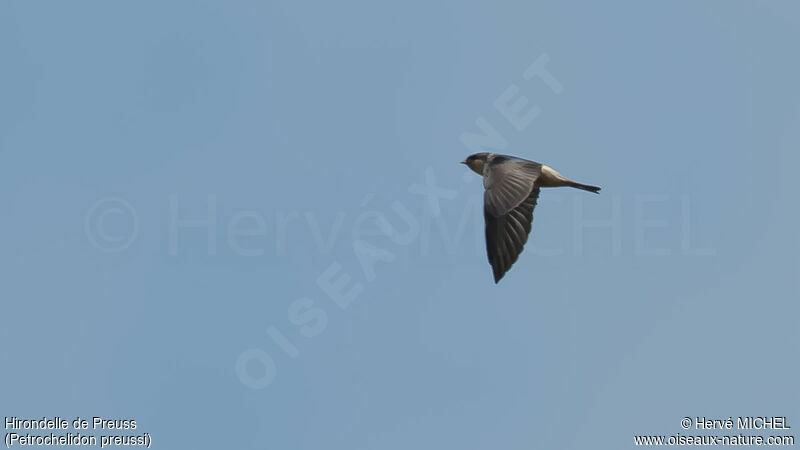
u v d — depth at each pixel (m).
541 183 18.42
